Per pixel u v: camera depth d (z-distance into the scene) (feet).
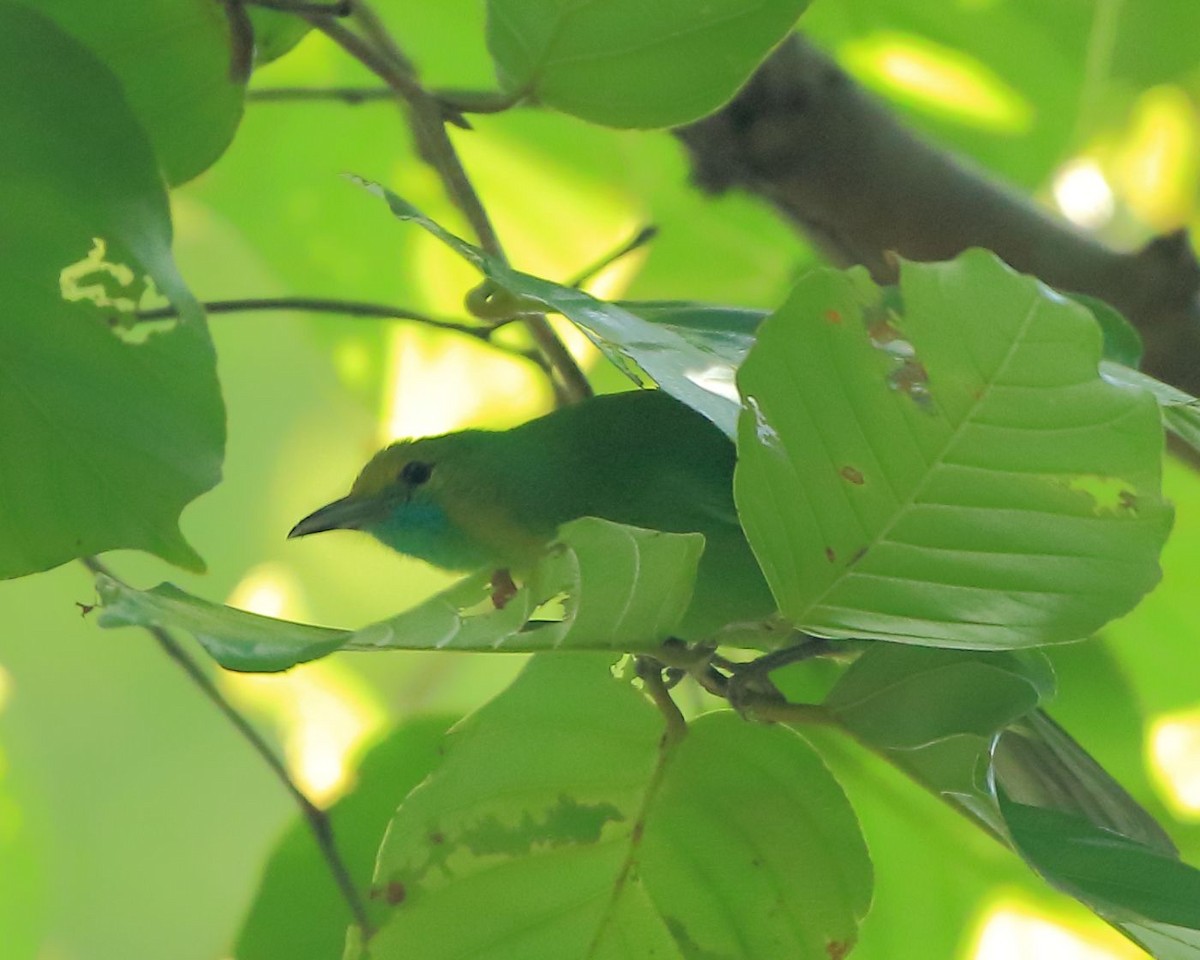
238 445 36.96
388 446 24.29
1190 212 32.09
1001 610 13.52
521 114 29.68
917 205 24.88
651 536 13.03
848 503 13.35
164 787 38.91
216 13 17.03
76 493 14.89
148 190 15.02
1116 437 12.30
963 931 20.77
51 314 14.76
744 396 12.70
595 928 15.92
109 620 11.60
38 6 16.70
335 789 19.10
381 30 18.51
